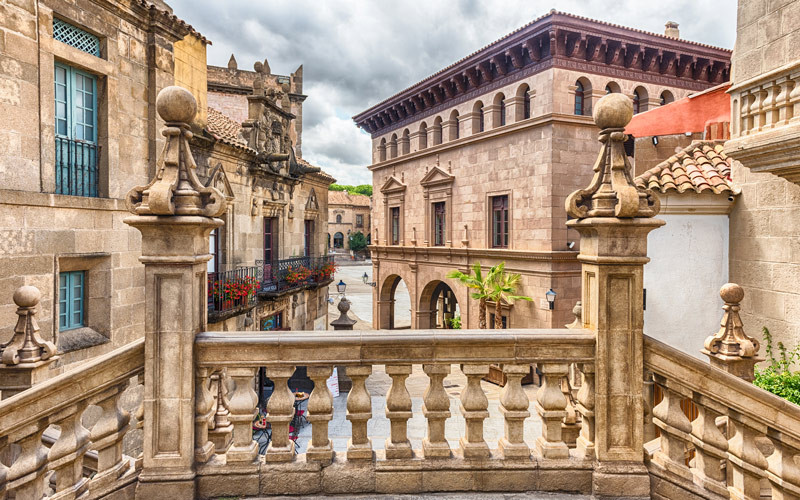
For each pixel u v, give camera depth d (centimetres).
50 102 874
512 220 2183
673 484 365
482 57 2238
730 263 906
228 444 469
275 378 370
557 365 381
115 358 345
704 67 2194
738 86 698
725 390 362
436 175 2705
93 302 1002
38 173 852
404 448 378
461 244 2525
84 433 348
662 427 380
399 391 379
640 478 364
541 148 2003
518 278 2142
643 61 2106
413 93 2800
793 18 641
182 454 352
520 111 2161
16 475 321
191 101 358
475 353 378
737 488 363
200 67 1423
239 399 366
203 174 1388
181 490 347
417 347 375
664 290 937
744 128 702
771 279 802
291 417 375
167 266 352
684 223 930
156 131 1145
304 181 2269
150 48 1137
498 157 2259
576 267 2005
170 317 352
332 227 10512
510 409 381
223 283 1439
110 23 1016
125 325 1060
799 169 623
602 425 373
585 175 2016
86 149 987
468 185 2472
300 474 364
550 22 1867
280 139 1983
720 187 876
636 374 373
